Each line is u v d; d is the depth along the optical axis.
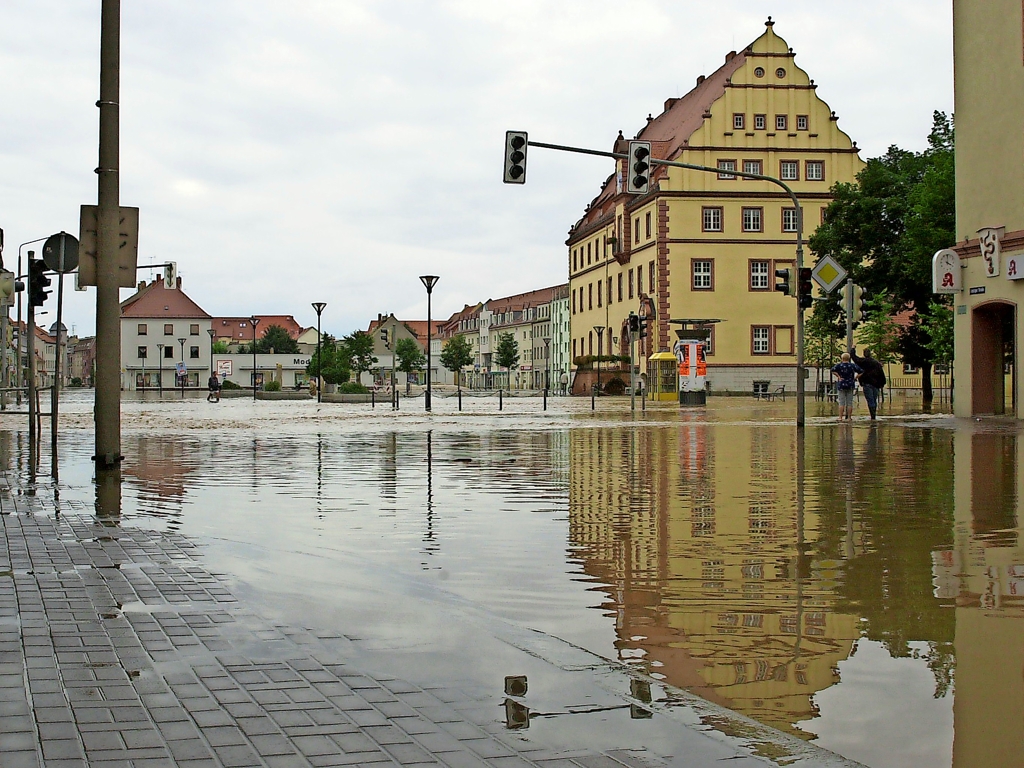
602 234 91.31
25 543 8.67
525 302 161.25
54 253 16.58
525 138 24.70
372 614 6.23
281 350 169.62
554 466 16.59
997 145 29.20
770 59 72.06
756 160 72.38
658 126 89.88
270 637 5.65
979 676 5.07
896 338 53.06
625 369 76.38
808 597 6.90
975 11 29.75
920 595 6.95
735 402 55.44
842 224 54.19
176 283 52.47
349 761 3.82
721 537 9.41
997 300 29.38
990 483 13.75
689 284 72.88
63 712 4.33
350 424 31.59
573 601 6.79
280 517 10.69
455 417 37.03
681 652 5.54
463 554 8.52
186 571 7.52
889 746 4.14
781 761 3.87
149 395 89.00
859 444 21.19
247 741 4.02
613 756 3.90
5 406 45.69
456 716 4.35
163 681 4.80
